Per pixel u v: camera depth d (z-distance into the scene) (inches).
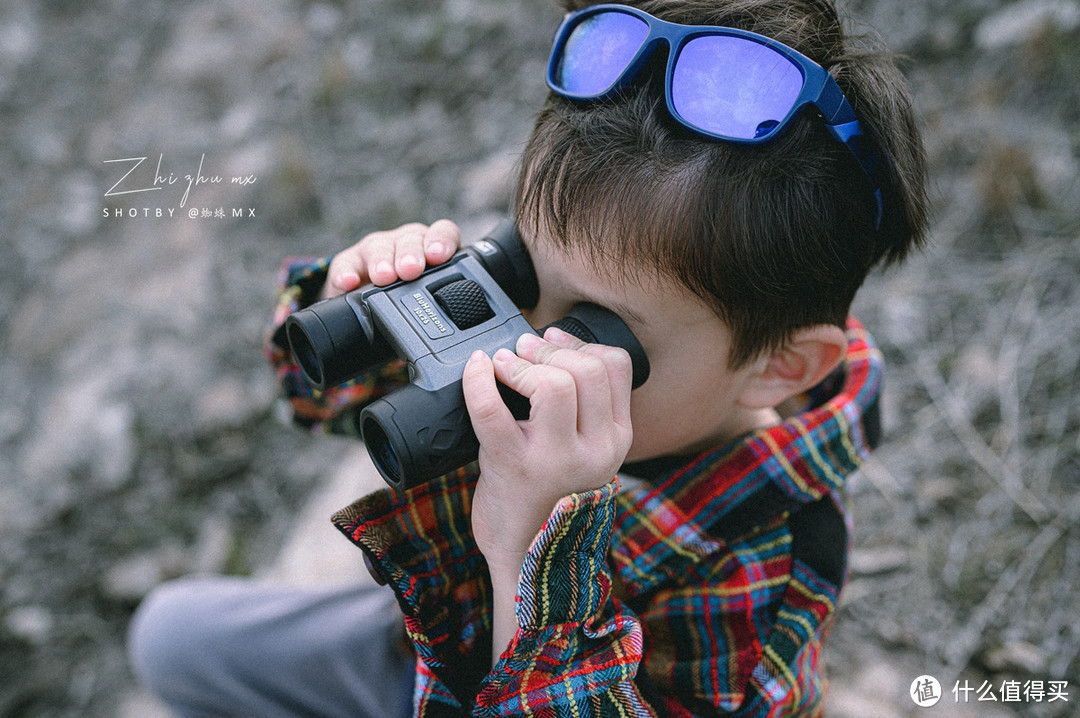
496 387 35.1
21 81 162.9
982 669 64.8
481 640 42.0
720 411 45.1
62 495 99.8
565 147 39.9
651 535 45.0
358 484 87.6
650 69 40.0
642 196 37.9
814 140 39.7
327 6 150.3
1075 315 82.2
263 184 123.5
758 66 38.4
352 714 58.2
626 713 38.2
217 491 97.0
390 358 41.6
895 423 80.3
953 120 99.3
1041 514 71.3
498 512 36.3
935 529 72.9
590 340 38.6
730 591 44.2
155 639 60.7
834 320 45.0
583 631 38.2
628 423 37.0
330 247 113.9
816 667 46.1
